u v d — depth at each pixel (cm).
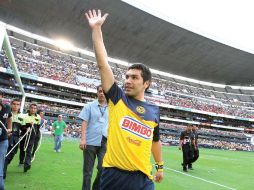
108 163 269
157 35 5328
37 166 961
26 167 812
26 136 817
